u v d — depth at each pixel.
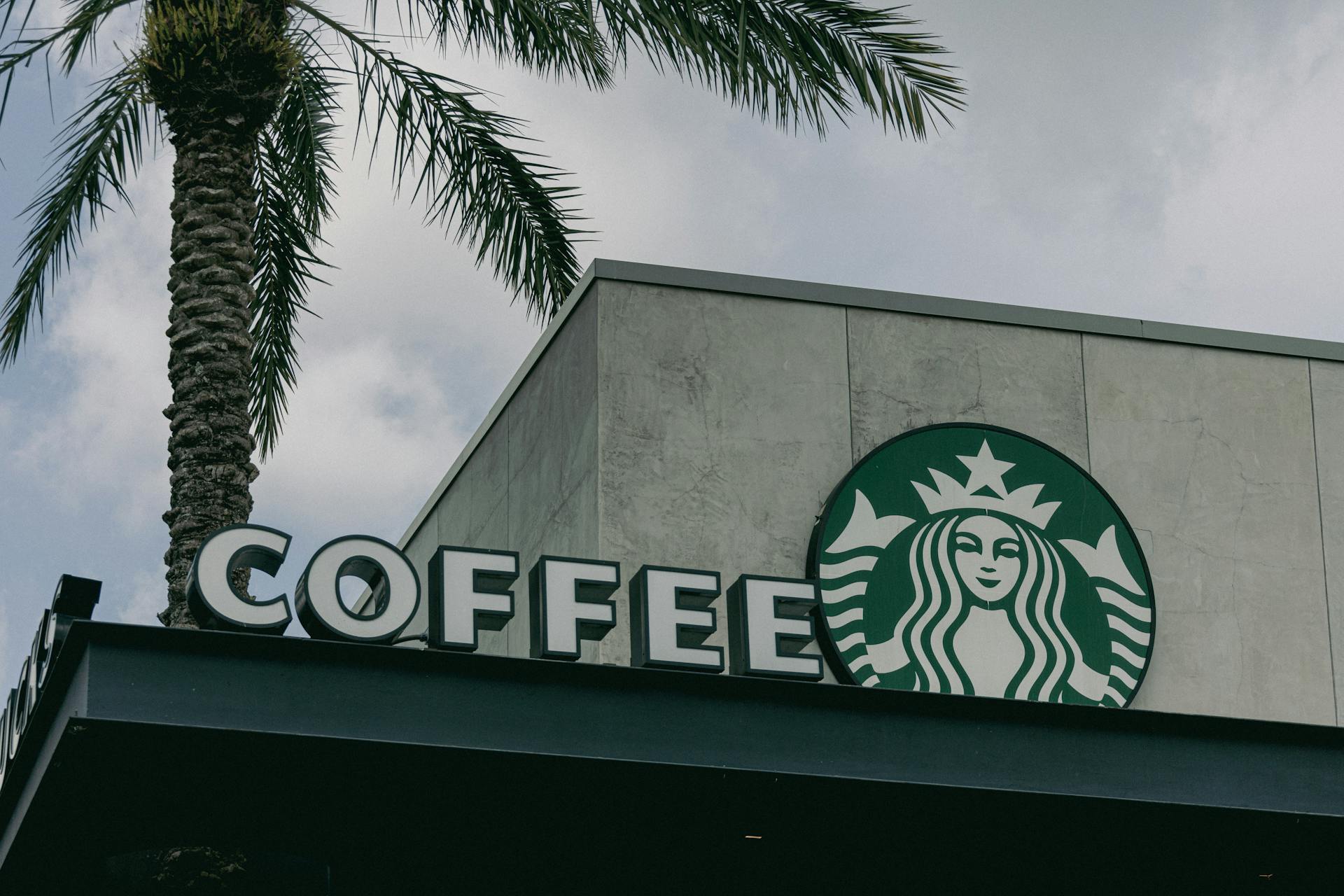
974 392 13.40
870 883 13.02
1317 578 13.70
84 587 10.73
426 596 11.05
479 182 16.34
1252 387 14.09
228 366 13.19
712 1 14.77
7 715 11.14
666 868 12.60
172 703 9.12
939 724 10.35
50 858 11.41
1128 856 11.99
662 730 9.88
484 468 15.65
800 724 10.12
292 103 17.59
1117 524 13.24
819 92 14.92
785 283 13.27
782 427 12.91
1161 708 13.02
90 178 15.60
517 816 10.98
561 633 10.52
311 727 9.30
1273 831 11.20
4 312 15.59
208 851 11.47
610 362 12.72
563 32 15.98
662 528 12.41
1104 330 13.87
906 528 12.77
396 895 12.80
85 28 14.26
